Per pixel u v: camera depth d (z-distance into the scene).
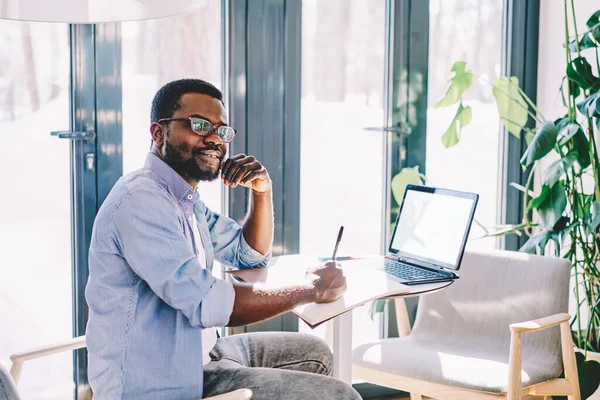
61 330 2.75
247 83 2.90
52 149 2.66
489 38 3.27
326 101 3.04
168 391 1.74
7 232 2.65
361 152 3.11
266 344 2.18
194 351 1.77
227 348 2.10
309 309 1.82
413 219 2.55
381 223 3.18
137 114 2.75
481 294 2.67
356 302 1.87
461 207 2.36
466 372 2.29
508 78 3.27
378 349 2.52
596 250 2.97
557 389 2.37
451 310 2.72
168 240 1.72
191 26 2.80
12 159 2.62
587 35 2.89
